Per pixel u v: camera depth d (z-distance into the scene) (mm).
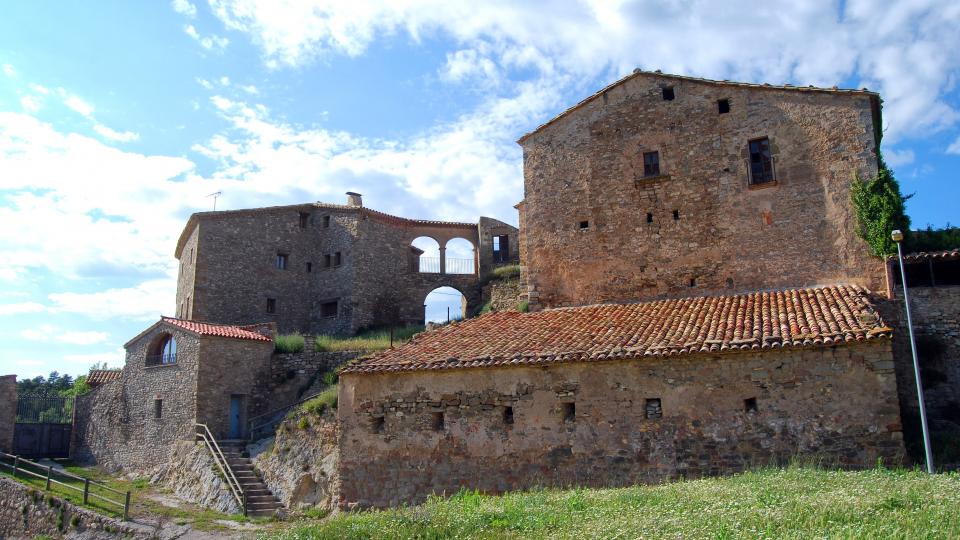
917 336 19250
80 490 27000
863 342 15805
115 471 33594
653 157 23984
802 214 21672
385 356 21406
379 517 14102
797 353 16484
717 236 22625
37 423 37125
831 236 21203
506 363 18906
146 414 33188
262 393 33469
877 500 10641
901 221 20281
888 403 15500
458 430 19312
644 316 20719
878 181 20656
